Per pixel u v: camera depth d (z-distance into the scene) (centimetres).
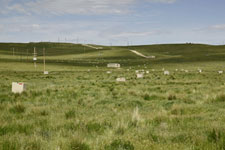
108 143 592
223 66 10281
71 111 1021
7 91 2106
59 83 3197
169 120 871
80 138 596
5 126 752
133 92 1858
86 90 2158
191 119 880
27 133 704
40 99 1566
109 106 1291
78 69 9781
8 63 11850
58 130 725
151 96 1673
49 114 1047
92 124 777
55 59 16825
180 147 567
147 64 13212
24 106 1181
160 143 604
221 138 593
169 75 5400
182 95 1655
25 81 3644
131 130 732
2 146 545
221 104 1280
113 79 4253
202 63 12669
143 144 599
